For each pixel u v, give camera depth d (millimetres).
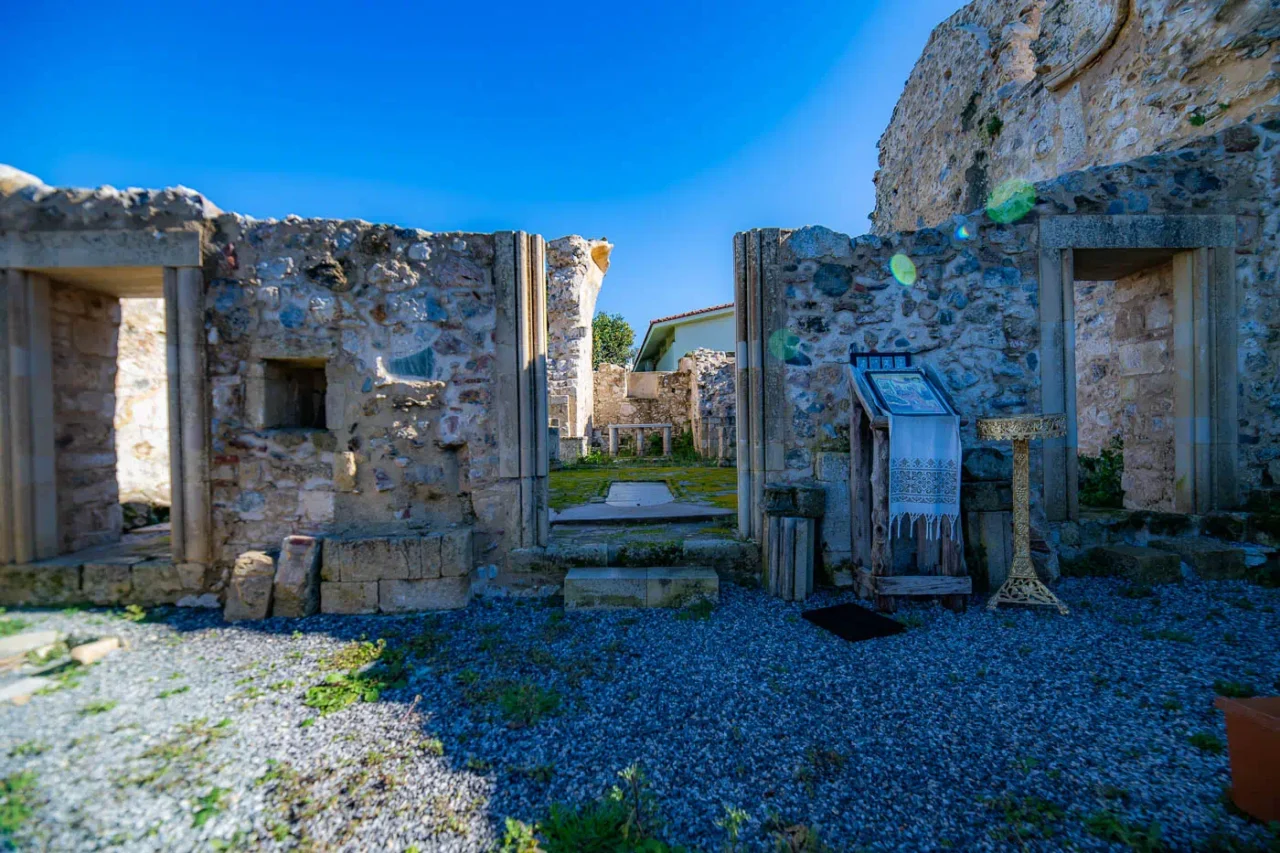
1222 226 4336
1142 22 5289
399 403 4020
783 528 3936
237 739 2303
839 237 4238
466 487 4109
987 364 4246
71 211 3793
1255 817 1772
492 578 4074
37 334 3885
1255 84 4473
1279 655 2887
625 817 1840
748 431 4301
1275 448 4344
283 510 3955
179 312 3834
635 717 2461
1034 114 6867
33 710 2506
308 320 3961
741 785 2012
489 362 4109
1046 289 4258
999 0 7742
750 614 3631
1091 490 5645
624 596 3752
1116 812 1831
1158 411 4922
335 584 3754
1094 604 3670
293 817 1859
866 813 1862
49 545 3971
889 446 3619
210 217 3896
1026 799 1896
